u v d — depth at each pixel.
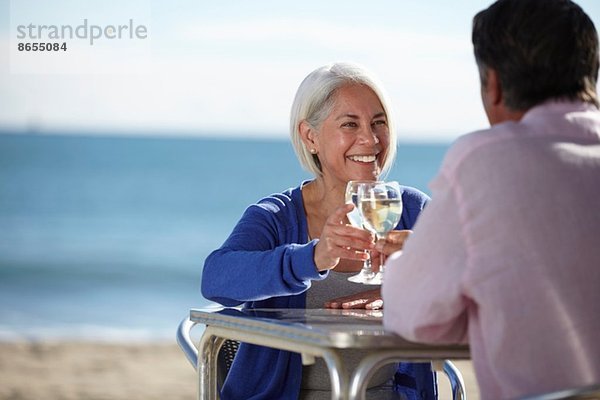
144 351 14.07
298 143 2.90
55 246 27.73
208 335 2.42
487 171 1.88
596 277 1.84
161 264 25.47
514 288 1.83
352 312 2.41
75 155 53.69
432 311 1.90
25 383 11.21
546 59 1.96
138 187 41.44
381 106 2.84
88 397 10.41
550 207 1.85
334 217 2.36
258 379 2.68
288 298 2.73
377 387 2.73
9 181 42.88
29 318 18.55
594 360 1.82
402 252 1.98
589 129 1.94
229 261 2.58
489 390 1.88
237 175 47.12
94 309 19.67
